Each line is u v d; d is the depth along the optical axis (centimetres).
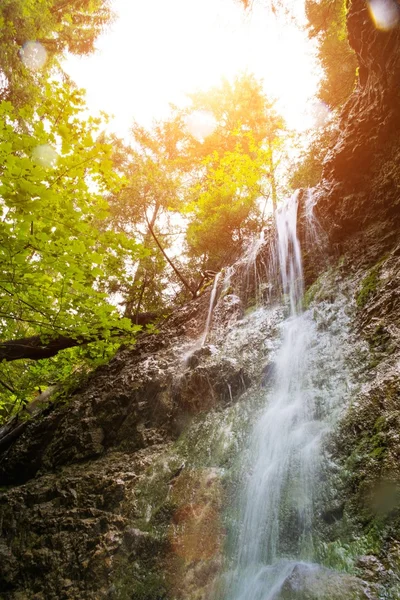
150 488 425
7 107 386
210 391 518
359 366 390
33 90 966
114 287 967
